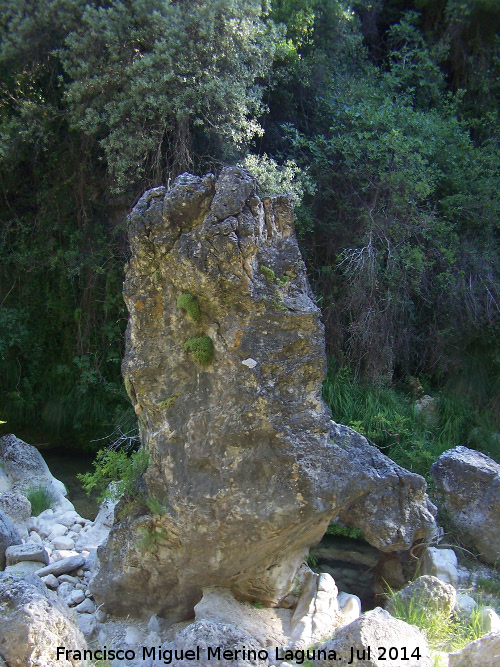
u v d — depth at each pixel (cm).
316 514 450
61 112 944
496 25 1192
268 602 500
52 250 1030
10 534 615
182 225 447
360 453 564
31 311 1044
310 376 443
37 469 788
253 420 433
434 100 1177
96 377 1003
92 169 996
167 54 831
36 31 909
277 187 862
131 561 491
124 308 984
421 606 478
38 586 450
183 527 454
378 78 1196
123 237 982
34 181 1045
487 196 1016
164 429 464
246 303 437
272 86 997
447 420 922
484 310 1000
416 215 966
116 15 845
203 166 936
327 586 509
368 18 1276
